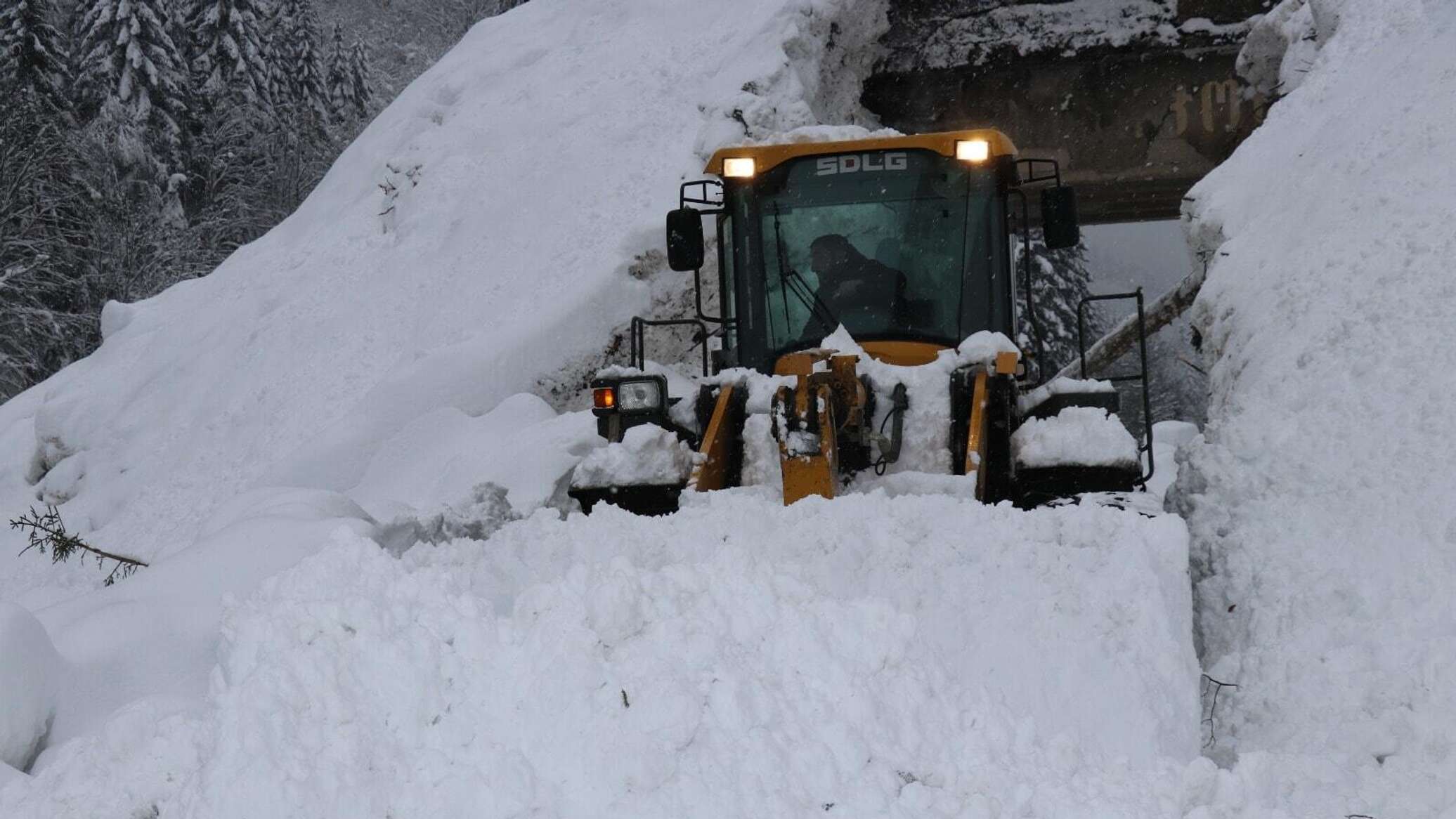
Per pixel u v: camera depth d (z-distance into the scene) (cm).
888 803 500
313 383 2236
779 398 973
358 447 1961
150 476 2211
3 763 641
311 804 486
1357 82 1950
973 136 1170
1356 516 957
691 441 1189
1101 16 2827
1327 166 1742
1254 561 990
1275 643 867
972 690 593
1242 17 2758
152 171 6456
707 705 523
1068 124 2897
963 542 797
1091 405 1090
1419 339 1140
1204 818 534
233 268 2881
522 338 2069
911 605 721
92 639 770
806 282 1191
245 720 514
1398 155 1581
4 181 4984
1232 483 1127
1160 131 2853
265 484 1947
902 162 1191
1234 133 2795
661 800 479
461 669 550
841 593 737
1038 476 1020
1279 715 790
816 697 550
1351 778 652
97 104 6675
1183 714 677
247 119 7162
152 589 852
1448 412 1008
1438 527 884
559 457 1642
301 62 9106
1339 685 782
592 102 2709
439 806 484
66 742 702
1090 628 704
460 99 2991
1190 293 2167
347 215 2823
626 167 2445
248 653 586
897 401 1045
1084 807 522
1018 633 696
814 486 950
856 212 1191
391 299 2386
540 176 2514
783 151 1199
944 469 1026
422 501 1689
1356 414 1100
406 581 629
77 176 5434
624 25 3027
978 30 2881
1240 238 1831
